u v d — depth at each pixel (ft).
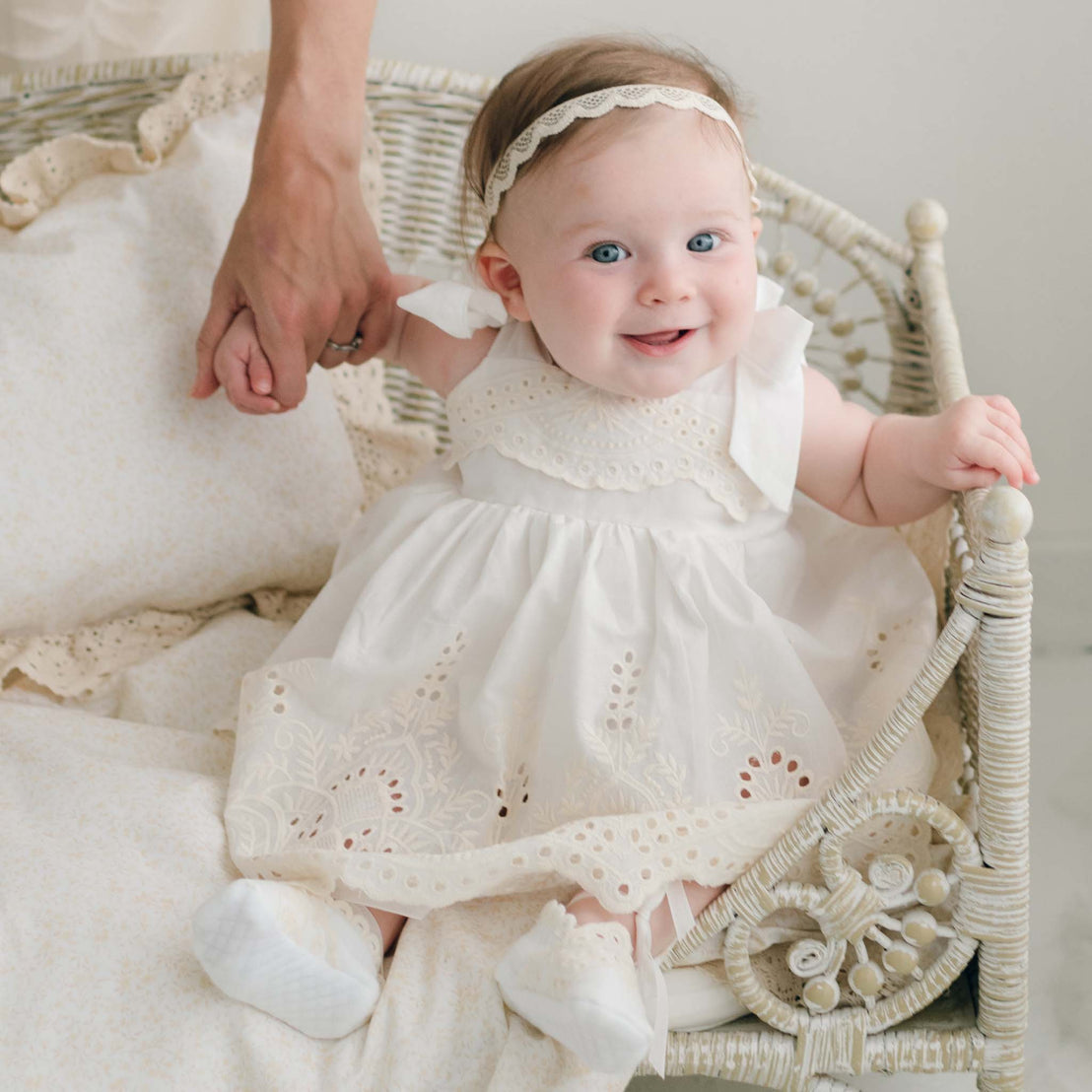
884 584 3.54
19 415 3.74
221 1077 2.66
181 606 4.13
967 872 2.77
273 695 3.41
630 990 2.62
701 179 2.98
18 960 2.78
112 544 3.83
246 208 3.67
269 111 3.65
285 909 2.71
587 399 3.37
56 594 3.79
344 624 3.54
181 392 3.93
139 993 2.73
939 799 3.19
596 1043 2.55
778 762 3.11
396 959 2.94
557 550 3.31
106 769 3.25
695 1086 3.65
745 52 5.06
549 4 5.13
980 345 5.29
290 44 3.62
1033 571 5.41
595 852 2.84
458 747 3.25
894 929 2.84
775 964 3.06
